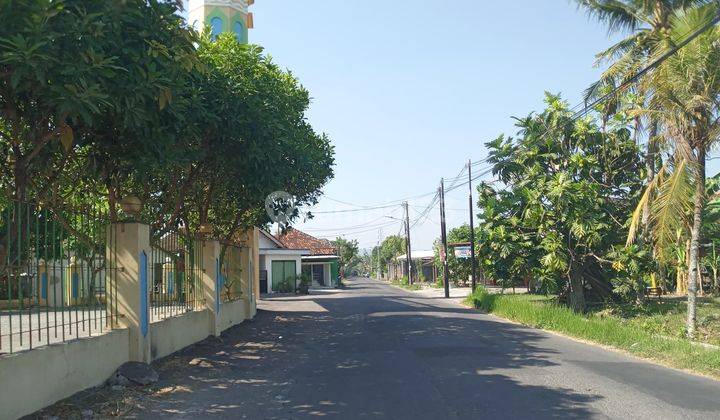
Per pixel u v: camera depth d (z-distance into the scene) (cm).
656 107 1443
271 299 3322
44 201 820
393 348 1261
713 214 2150
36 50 622
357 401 767
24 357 630
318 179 1936
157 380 868
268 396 805
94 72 682
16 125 786
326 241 6950
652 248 1944
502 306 2128
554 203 2041
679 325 1602
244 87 1234
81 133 846
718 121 1425
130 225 912
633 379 920
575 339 1445
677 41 1355
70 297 780
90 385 775
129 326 902
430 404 745
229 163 1300
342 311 2312
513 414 694
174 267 1194
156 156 904
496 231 2153
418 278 6506
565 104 2184
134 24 760
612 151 2123
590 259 2173
